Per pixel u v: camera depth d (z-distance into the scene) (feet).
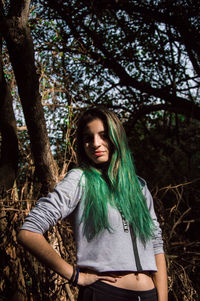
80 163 5.07
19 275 6.57
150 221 4.85
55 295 6.84
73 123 9.07
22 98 6.81
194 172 20.86
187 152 20.62
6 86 7.27
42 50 9.60
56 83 9.47
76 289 7.31
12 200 6.99
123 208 4.50
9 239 6.66
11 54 6.36
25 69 6.44
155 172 19.67
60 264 4.17
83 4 16.34
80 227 4.42
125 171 4.89
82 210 4.46
